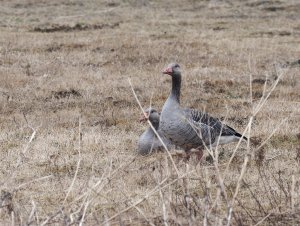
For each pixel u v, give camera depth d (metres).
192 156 21.72
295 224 13.90
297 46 54.50
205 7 81.88
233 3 83.19
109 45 53.28
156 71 43.72
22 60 47.22
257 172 19.44
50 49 51.91
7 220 13.98
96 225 13.46
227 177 18.88
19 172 19.88
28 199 17.00
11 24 68.00
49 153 22.61
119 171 18.64
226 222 12.34
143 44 53.91
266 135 24.86
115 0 85.00
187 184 14.38
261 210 15.11
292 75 41.59
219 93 36.84
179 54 49.72
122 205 15.95
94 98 35.03
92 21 71.44
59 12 77.88
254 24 68.56
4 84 38.97
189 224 12.81
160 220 14.03
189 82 39.62
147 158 21.95
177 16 75.31
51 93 36.31
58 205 16.23
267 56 49.16
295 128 26.30
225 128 22.02
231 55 49.50
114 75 42.25
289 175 19.22
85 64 46.25
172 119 20.78
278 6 79.75
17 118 29.92
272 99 34.59
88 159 21.52
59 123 28.73
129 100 34.53
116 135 25.84
